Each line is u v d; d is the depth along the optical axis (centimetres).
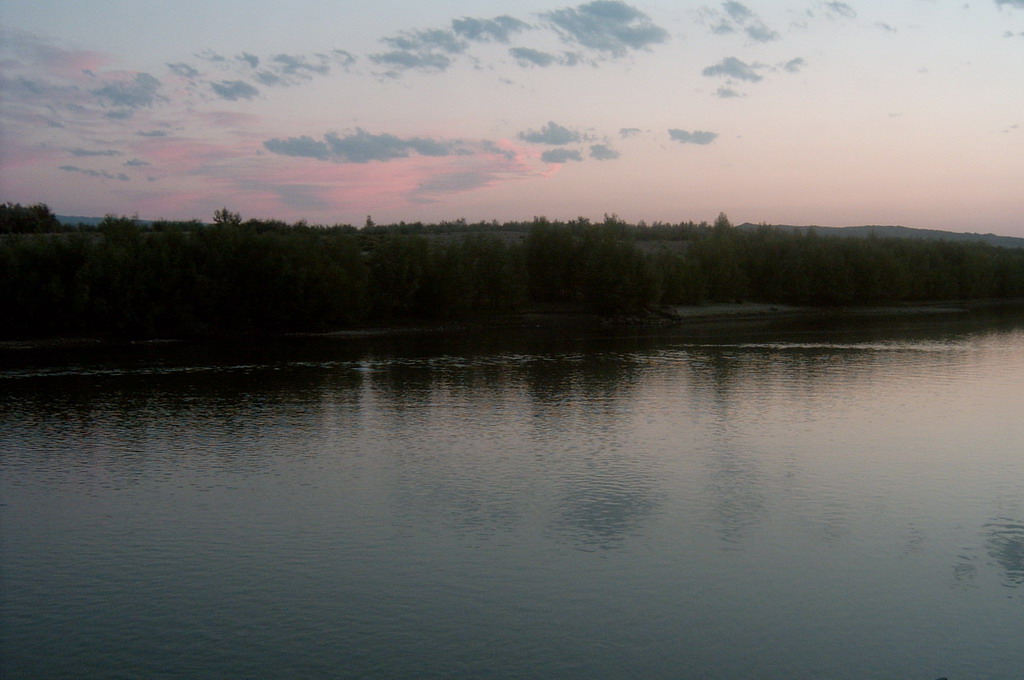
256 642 1759
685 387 4850
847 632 1800
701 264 12388
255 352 6875
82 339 7488
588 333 8812
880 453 3250
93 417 4016
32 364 6044
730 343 7538
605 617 1866
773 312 11888
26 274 7412
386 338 8225
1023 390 4703
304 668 1659
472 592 1991
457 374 5481
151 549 2272
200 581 2061
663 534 2361
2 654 1714
